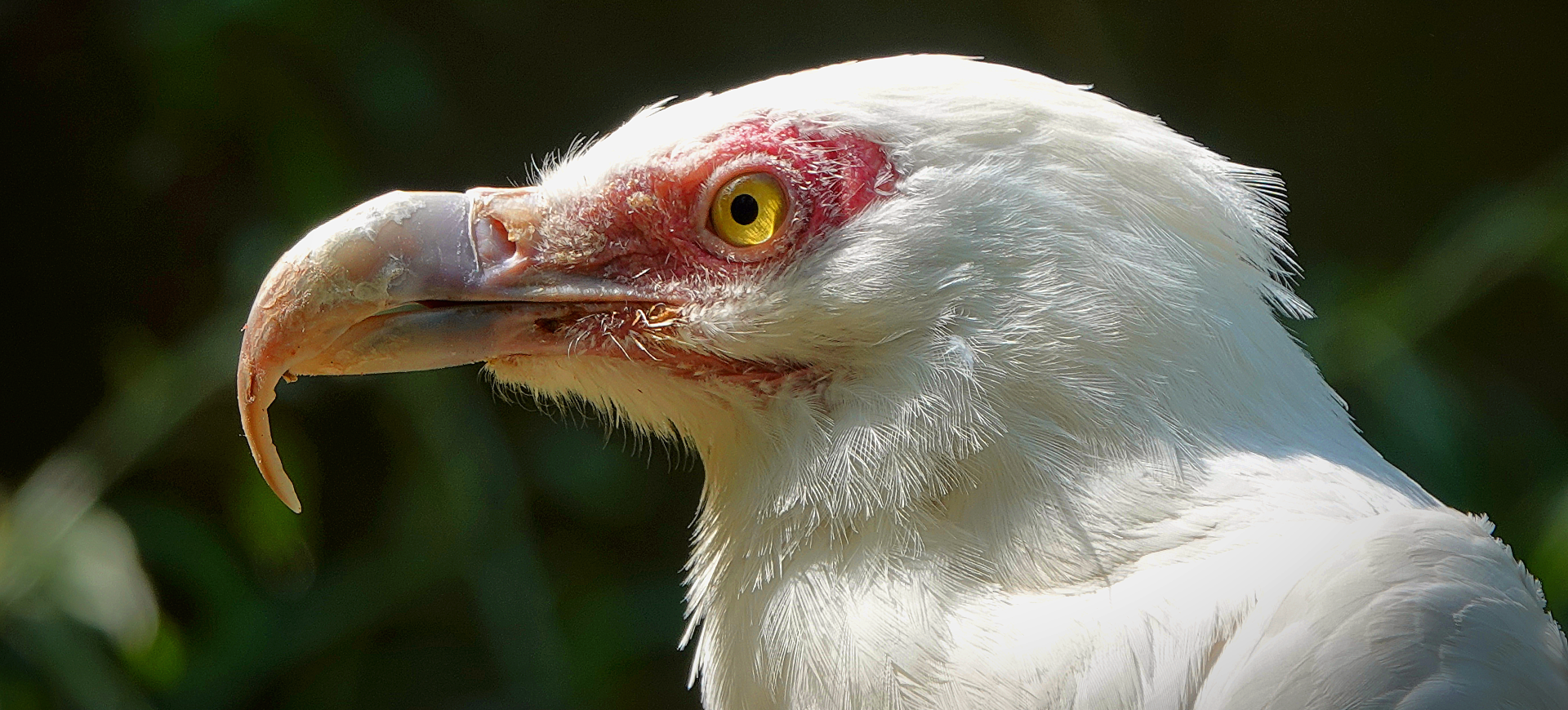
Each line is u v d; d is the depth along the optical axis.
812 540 4.55
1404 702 3.75
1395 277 10.16
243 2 9.79
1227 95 12.16
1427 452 9.41
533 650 9.52
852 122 4.68
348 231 5.03
